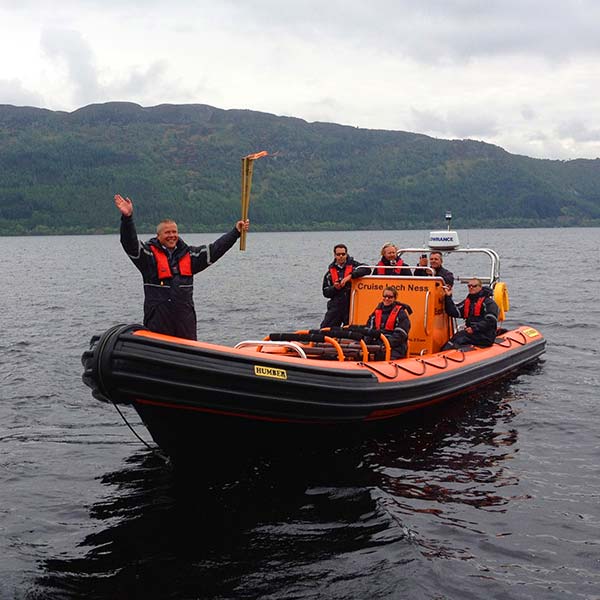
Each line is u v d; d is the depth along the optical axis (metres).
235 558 4.55
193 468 6.27
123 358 5.27
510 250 61.22
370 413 6.81
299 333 7.62
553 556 4.55
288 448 6.61
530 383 9.38
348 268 9.28
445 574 4.32
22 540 4.85
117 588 4.21
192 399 5.58
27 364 10.84
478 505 5.38
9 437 7.16
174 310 5.75
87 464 6.39
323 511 5.29
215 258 5.89
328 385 6.34
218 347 5.82
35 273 37.47
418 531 4.92
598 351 11.68
